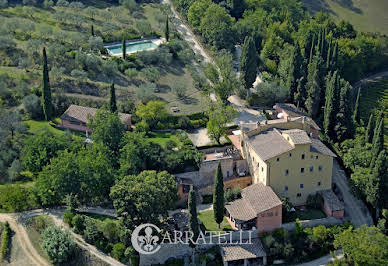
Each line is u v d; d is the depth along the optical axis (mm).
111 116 141875
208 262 120875
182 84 183750
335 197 134250
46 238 121938
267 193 129500
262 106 173500
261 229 126375
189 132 156500
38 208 134375
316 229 126125
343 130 158000
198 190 137875
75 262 121250
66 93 170375
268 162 130125
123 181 123438
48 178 130375
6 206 131750
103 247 122625
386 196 132500
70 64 183375
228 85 169875
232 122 161000
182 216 127812
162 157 139125
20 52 187875
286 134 134000
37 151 140875
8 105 165750
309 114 169750
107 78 180625
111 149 140250
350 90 172000
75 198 129875
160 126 156250
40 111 163625
